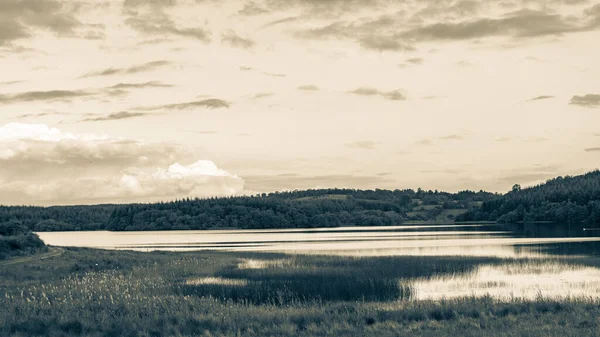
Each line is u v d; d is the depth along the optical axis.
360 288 55.53
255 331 32.31
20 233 90.69
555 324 31.06
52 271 66.44
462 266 73.00
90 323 34.91
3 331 33.28
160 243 173.00
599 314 33.94
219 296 51.72
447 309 36.47
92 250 98.44
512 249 105.06
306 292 53.75
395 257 87.38
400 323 33.34
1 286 55.09
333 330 31.45
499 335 28.91
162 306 42.50
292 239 182.38
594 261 77.88
